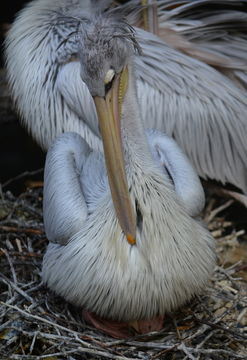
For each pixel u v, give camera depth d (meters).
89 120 10.13
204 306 8.55
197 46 10.87
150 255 7.30
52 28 10.47
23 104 10.80
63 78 10.14
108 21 6.93
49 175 8.29
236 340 8.02
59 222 7.76
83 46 6.73
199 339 8.08
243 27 10.99
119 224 7.29
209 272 7.96
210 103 10.34
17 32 10.79
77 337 7.71
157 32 10.66
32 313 8.09
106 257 7.37
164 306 7.58
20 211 10.59
